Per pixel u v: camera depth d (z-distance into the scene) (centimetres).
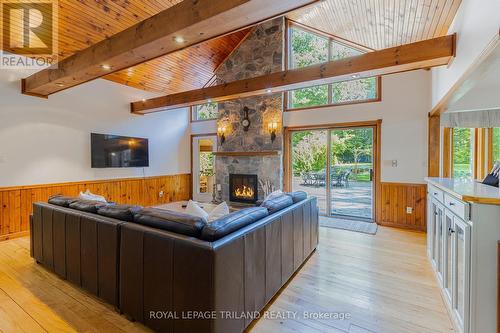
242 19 213
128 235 196
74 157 482
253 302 194
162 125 660
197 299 158
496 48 181
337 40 527
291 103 579
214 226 170
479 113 337
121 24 418
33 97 427
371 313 210
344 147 522
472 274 165
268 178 576
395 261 311
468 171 412
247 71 596
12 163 405
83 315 206
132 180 587
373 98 485
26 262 309
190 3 222
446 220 224
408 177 452
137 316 192
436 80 370
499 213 159
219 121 645
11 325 193
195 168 733
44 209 280
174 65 576
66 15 374
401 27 374
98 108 521
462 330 175
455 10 276
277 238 232
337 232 427
